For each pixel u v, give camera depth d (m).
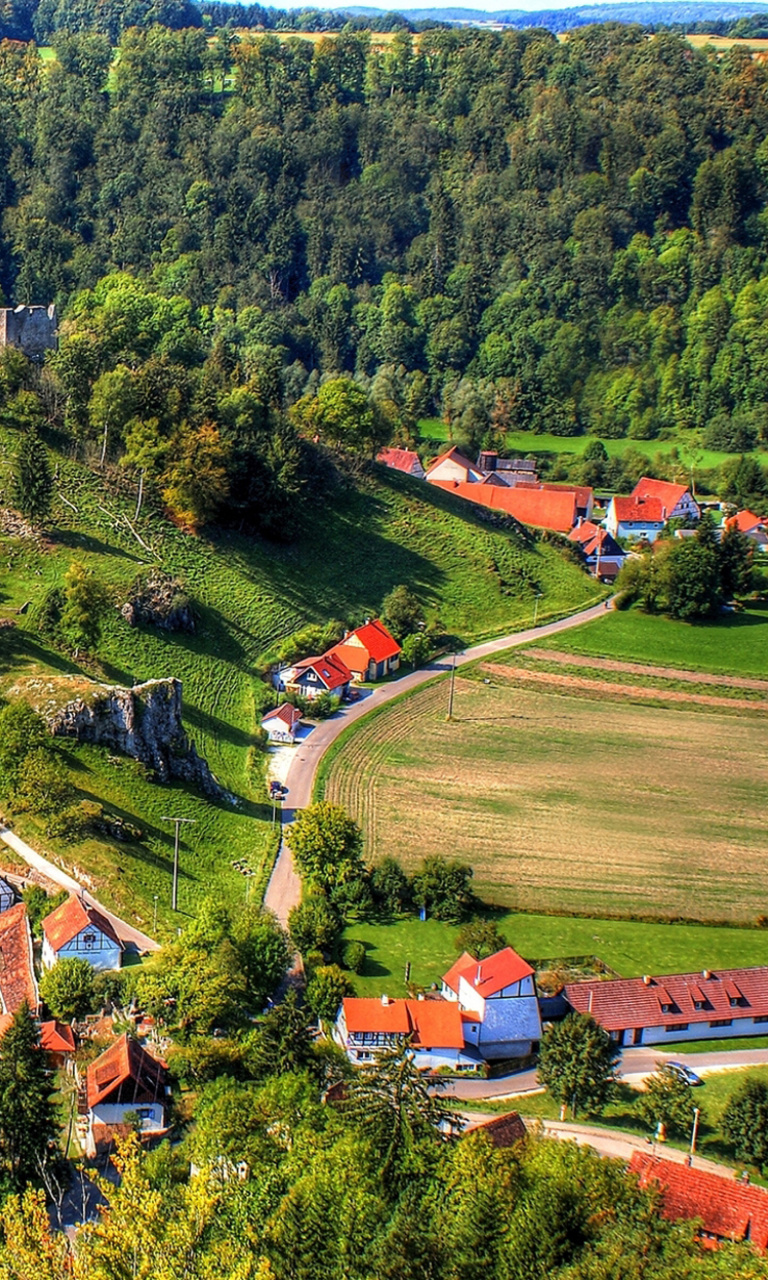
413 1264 72.88
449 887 127.00
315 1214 75.25
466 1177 80.06
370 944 120.62
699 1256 76.50
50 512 174.50
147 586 166.75
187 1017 100.56
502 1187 79.12
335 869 127.06
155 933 113.75
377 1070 89.75
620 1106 103.50
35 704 134.62
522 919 127.44
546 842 143.38
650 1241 76.06
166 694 141.00
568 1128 99.81
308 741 162.25
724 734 178.12
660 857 142.25
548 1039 105.31
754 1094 98.75
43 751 126.31
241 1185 78.38
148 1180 76.31
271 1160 82.44
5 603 155.25
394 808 147.88
